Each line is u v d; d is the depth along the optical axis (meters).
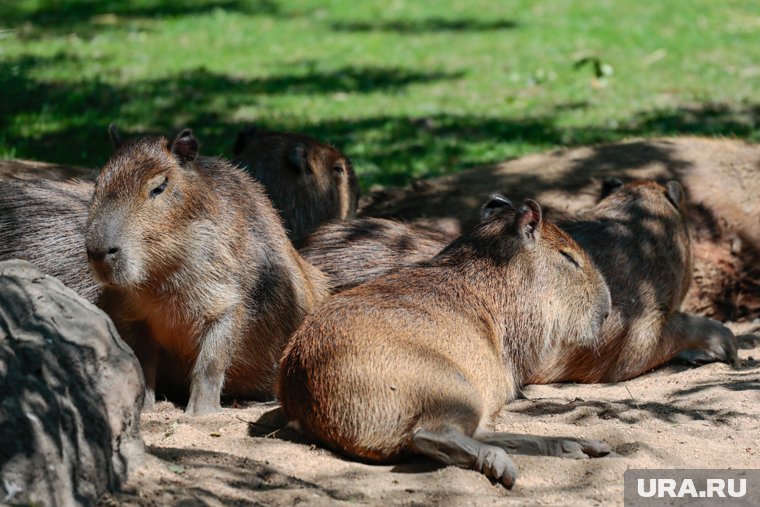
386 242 11.84
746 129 21.23
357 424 7.89
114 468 6.80
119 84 25.58
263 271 9.68
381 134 21.52
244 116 22.89
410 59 31.08
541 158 15.73
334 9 39.44
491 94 26.30
